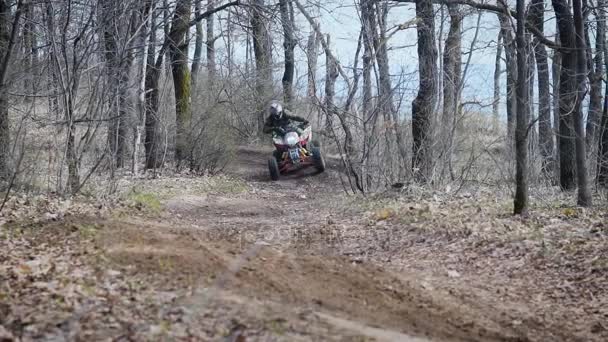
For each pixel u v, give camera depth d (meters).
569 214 12.90
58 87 15.43
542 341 7.28
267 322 6.47
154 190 17.47
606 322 7.81
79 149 15.90
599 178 18.08
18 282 7.59
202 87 26.75
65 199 13.55
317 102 18.02
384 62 17.58
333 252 10.80
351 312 7.41
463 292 8.88
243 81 30.27
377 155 17.38
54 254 8.92
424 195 15.73
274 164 22.95
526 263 9.84
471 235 11.24
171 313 6.59
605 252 9.86
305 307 7.26
